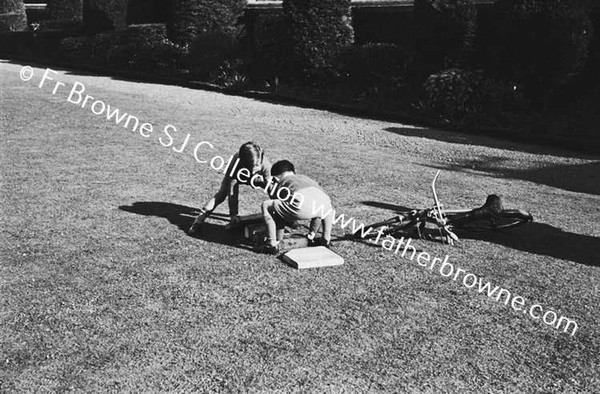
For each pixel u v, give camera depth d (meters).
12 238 5.95
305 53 17.27
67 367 3.78
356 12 18.55
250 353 3.97
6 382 3.62
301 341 4.13
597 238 6.43
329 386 3.64
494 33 13.94
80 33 28.47
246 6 22.41
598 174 9.47
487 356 4.04
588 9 13.10
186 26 21.62
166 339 4.12
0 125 11.80
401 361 3.94
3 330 4.20
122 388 3.58
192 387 3.61
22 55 30.11
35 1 42.44
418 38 14.80
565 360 4.04
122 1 27.56
